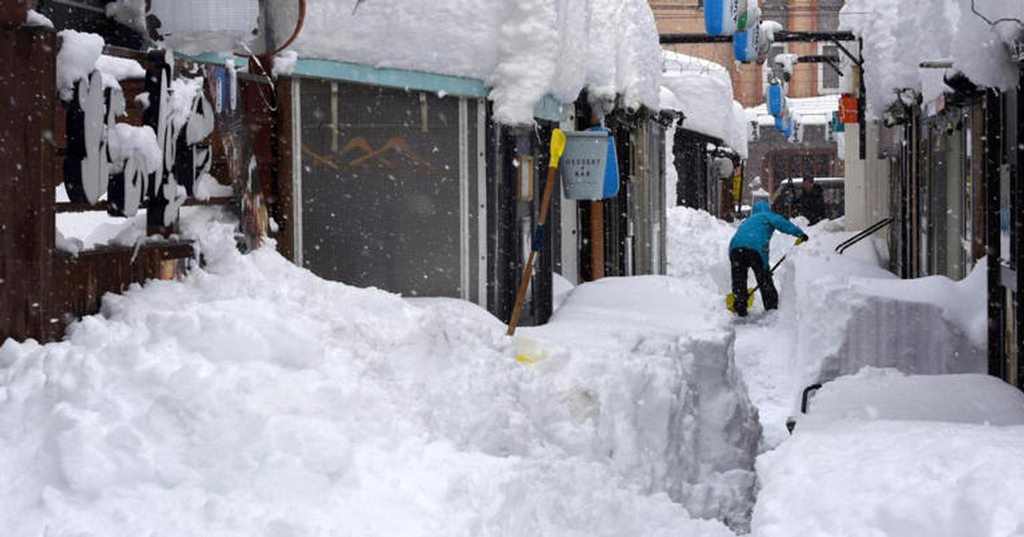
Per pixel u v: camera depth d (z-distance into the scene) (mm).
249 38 8492
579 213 19078
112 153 7488
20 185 6980
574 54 14875
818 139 56625
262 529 5793
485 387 8781
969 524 5371
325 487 6348
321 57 12047
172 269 8906
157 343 7105
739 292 23453
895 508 5648
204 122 8812
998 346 12477
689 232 32469
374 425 7184
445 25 12516
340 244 12602
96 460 5832
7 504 5648
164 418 6340
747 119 50281
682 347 12812
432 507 6547
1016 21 9906
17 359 6609
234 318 7324
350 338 8797
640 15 20047
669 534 7945
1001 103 12062
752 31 20422
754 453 13297
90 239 8672
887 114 24344
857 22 24125
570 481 7980
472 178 12891
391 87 12477
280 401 6828
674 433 11195
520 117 12914
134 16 8656
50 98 7074
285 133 12141
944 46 14906
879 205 30875
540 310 14883
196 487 6039
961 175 16656
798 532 5773
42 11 7957
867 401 9984
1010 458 6230
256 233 10461
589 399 10008
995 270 12445
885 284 14867
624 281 16188
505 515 6840
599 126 18000
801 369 15352
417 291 12859
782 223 23703
